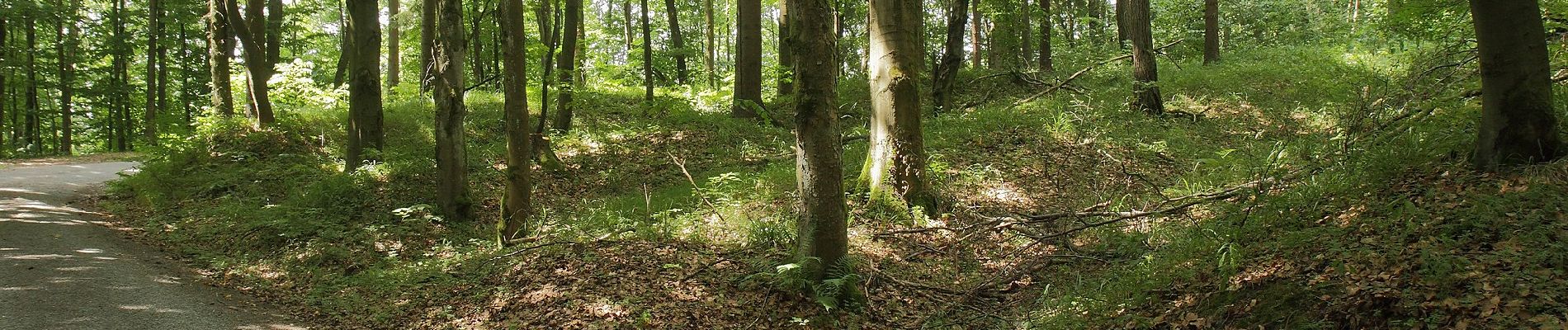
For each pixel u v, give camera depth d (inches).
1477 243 195.5
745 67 673.6
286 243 378.9
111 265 327.6
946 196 411.8
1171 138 518.0
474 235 413.1
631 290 285.0
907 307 293.7
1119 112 576.4
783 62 700.0
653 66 980.6
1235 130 543.8
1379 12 721.0
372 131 542.6
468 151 576.4
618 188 518.3
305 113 670.5
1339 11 1103.0
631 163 565.9
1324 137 357.7
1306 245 224.5
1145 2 576.7
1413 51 576.4
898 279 316.8
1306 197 260.4
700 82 1050.1
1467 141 254.8
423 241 396.8
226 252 371.9
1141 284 239.9
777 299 280.2
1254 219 261.9
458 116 429.7
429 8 534.6
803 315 271.6
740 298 284.4
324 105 749.3
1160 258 261.0
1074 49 946.7
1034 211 400.2
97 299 277.4
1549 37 351.3
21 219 399.2
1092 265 303.3
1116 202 374.3
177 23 960.9
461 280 323.6
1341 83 543.2
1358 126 311.4
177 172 516.7
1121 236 315.3
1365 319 178.5
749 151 585.0
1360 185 256.2
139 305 275.4
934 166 433.7
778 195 427.5
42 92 1286.9
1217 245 247.4
